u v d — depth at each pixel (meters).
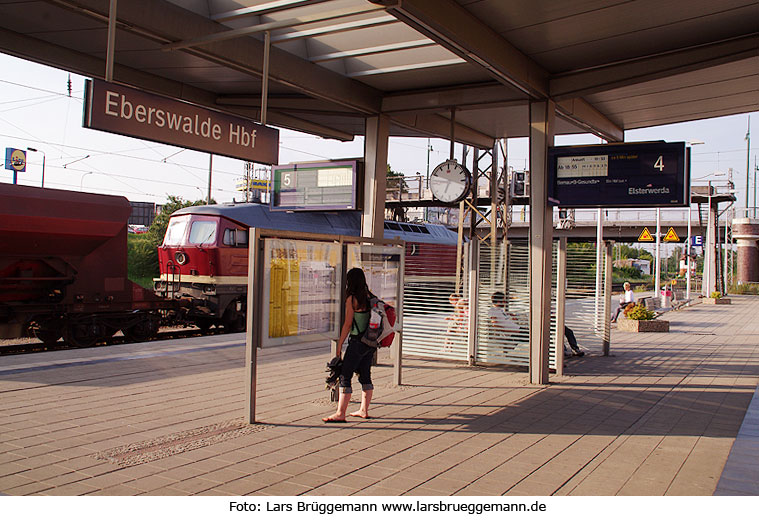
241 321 18.34
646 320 18.45
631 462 5.59
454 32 6.69
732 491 4.83
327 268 7.55
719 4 6.73
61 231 12.35
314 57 8.89
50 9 6.71
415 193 29.42
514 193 27.78
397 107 10.49
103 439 5.91
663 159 8.82
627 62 8.66
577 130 12.30
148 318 15.34
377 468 5.26
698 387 9.47
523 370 10.64
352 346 6.86
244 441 5.98
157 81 9.20
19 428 6.22
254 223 18.36
